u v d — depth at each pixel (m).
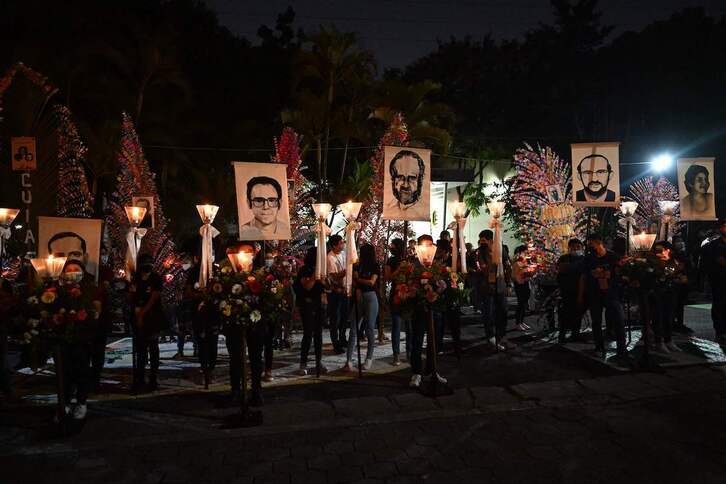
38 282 6.20
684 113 27.31
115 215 13.66
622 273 8.45
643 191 17.36
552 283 11.86
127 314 12.61
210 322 7.54
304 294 8.32
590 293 9.07
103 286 7.48
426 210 8.38
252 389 6.87
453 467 5.06
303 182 14.27
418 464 5.14
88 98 19.00
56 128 13.62
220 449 5.59
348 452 5.44
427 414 6.45
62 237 7.26
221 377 8.44
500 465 5.09
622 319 8.60
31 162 11.53
